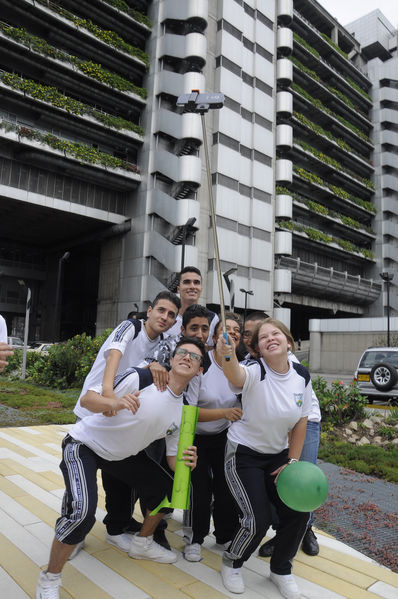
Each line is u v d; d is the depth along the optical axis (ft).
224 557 8.00
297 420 8.02
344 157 141.18
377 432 20.70
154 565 8.57
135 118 96.27
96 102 90.17
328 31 148.36
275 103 113.60
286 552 7.72
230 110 98.68
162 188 91.15
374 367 35.58
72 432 7.93
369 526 10.89
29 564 8.33
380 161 151.33
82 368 38.04
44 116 79.92
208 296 90.53
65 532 6.76
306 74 124.06
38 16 78.33
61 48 84.74
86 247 110.52
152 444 8.38
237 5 104.22
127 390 7.38
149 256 88.28
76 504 6.85
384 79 154.81
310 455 9.99
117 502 9.20
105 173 86.48
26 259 119.24
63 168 82.48
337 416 22.12
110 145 91.91
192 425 7.92
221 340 7.67
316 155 125.59
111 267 95.86
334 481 14.57
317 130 126.41
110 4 86.02
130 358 9.05
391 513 11.74
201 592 7.66
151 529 8.60
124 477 8.13
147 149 90.79
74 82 83.10
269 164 107.86
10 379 43.68
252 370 7.89
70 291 119.75
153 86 91.45
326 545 9.96
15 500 11.68
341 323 91.97
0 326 8.40
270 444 8.06
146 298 86.84
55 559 6.92
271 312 103.96
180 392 7.64
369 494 13.38
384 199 149.18
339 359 91.20
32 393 34.19
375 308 145.59
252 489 7.76
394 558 9.17
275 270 106.73
